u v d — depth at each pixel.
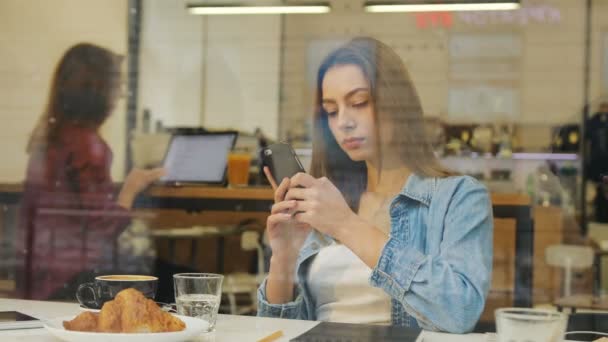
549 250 2.58
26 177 3.25
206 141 2.98
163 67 3.86
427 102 3.48
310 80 3.68
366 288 1.82
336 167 2.13
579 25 3.51
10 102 3.57
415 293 1.57
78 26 3.81
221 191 2.72
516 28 3.48
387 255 1.61
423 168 2.00
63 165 3.25
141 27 3.87
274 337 1.12
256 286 2.59
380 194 2.02
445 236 1.79
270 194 2.67
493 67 3.46
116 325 1.00
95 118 3.49
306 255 1.89
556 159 3.20
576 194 2.95
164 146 3.22
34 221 3.08
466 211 1.80
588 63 3.46
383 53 2.25
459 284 1.59
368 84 2.19
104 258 2.94
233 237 2.69
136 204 2.95
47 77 3.63
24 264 3.02
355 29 3.66
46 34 3.78
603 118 3.23
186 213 2.81
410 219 1.85
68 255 2.99
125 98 3.69
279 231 1.96
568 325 2.08
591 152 3.13
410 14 3.54
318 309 1.87
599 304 2.50
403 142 2.10
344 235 1.91
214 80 3.85
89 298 1.20
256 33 3.83
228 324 1.26
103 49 3.77
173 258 2.81
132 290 1.03
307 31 3.70
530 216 2.56
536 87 3.43
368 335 1.11
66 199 3.10
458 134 3.37
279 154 2.20
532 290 2.51
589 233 2.72
